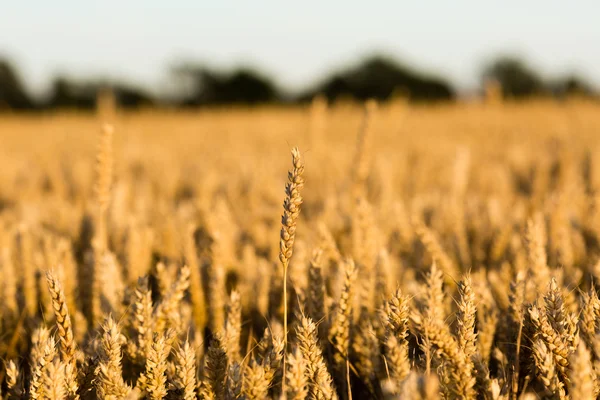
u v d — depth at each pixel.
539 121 12.12
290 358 1.43
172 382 1.58
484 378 1.51
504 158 7.65
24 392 1.62
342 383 1.93
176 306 1.92
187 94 50.38
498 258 3.08
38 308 2.66
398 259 2.97
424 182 5.95
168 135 14.37
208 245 3.15
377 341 1.88
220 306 2.33
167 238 3.43
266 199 5.34
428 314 1.58
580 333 1.75
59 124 19.88
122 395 1.52
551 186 5.06
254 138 12.81
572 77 23.83
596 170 5.11
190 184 6.42
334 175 6.38
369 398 2.00
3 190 6.30
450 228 3.62
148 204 4.76
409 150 8.80
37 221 4.21
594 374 1.43
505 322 1.95
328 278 2.59
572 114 12.05
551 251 2.89
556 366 1.55
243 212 4.53
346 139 11.43
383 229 3.59
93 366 1.61
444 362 1.52
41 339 1.77
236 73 51.28
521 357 1.80
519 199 4.71
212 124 17.42
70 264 2.47
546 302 1.62
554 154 6.57
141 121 20.69
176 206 5.24
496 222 3.48
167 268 2.80
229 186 5.56
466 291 1.63
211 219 3.22
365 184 5.52
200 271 2.67
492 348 1.99
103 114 7.01
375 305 2.24
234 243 3.38
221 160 8.47
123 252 3.18
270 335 1.83
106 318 1.73
